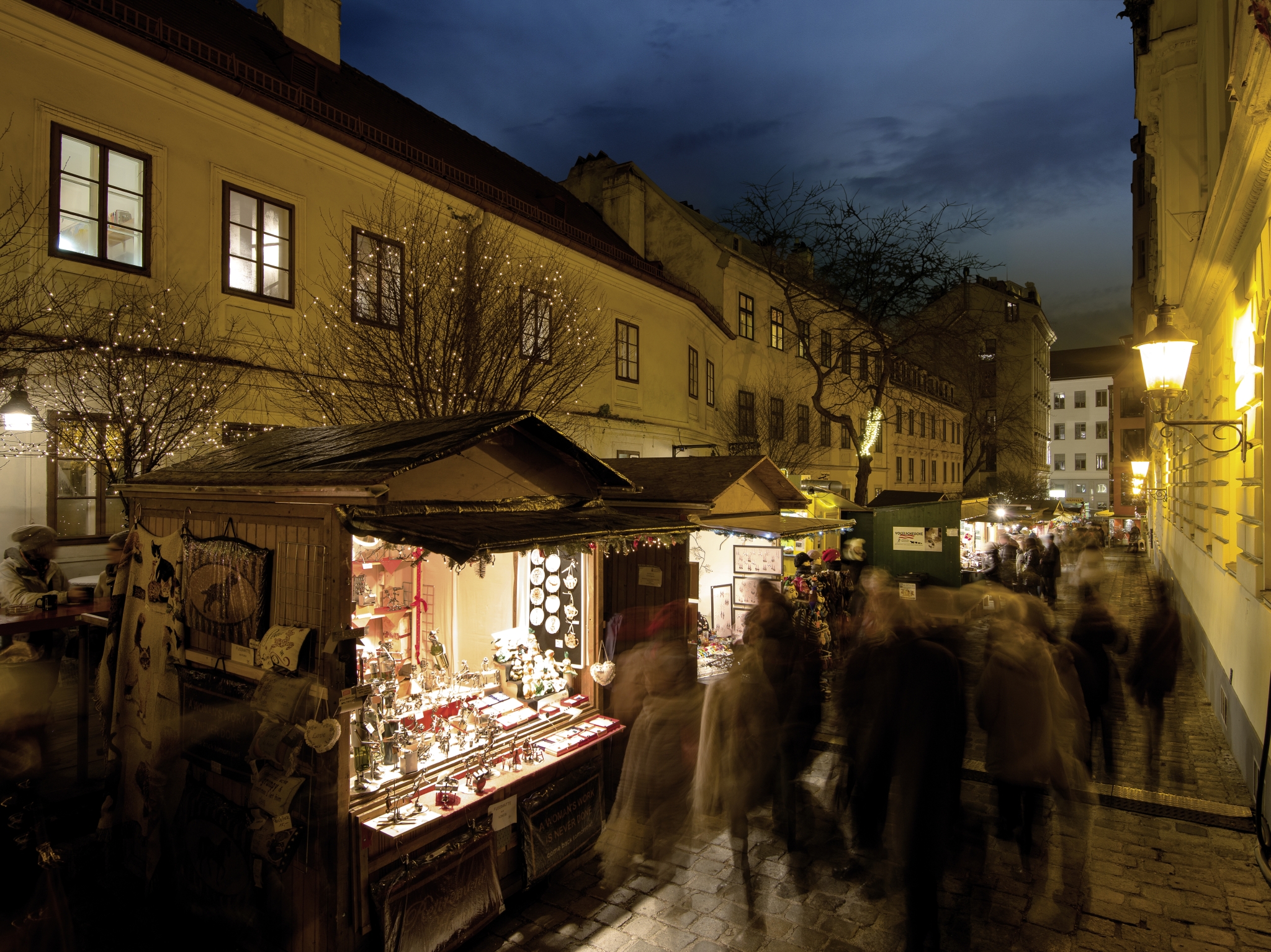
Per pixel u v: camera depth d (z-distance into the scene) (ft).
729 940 13.66
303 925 11.49
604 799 17.69
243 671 12.77
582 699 18.52
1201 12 32.71
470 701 16.40
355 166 33.58
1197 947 13.53
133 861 14.80
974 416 130.93
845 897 15.06
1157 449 58.80
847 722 18.11
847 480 97.30
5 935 10.26
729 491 29.76
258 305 29.63
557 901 14.97
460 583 17.81
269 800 11.73
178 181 27.32
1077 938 13.78
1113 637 22.11
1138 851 17.28
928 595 35.91
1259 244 18.79
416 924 12.23
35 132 23.48
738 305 73.56
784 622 17.69
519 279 36.60
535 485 15.88
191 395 25.11
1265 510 18.48
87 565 24.61
